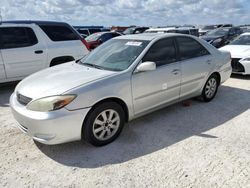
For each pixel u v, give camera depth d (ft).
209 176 9.84
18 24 21.68
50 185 9.48
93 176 9.98
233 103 18.24
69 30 24.50
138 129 13.98
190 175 9.93
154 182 9.57
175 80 15.14
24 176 10.00
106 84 11.86
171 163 10.73
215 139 12.76
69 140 11.16
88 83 11.48
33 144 12.37
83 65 14.62
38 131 10.77
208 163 10.67
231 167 10.37
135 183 9.53
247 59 24.85
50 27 23.36
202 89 17.63
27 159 11.14
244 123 14.70
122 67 13.21
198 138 12.89
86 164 10.77
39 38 22.47
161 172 10.15
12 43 21.11
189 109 16.93
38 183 9.60
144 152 11.64
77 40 24.88
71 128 10.94
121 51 14.60
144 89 13.43
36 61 22.22
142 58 13.57
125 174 10.07
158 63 14.32
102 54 15.21
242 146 12.01
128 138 12.98
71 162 10.92
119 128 12.73
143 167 10.51
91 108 11.44
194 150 11.72
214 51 18.34
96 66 14.10
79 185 9.47
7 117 15.83
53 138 10.73
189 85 16.31
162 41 14.89
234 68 25.75
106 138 12.26
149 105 14.06
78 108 10.96
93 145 12.01
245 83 24.08
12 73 21.26
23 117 11.03
